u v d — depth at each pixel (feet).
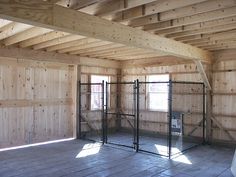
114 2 10.34
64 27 9.84
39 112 22.25
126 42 12.63
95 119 26.68
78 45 19.19
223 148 20.56
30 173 14.20
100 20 11.30
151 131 25.73
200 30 14.23
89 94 26.20
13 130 20.52
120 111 28.37
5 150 19.39
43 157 17.51
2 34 15.31
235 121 20.68
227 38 16.07
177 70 24.14
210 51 21.44
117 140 23.58
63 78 24.08
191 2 9.42
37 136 22.09
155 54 23.56
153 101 25.82
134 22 12.76
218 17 11.17
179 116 22.52
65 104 24.29
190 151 19.49
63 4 10.35
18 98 20.80
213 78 21.83
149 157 17.70
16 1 8.43
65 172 14.40
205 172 14.64
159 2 10.32
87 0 9.39
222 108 21.38
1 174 14.02
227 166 15.79
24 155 17.99
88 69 25.91
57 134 23.61
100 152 19.02
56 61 22.43
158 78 25.64
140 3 9.45
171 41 16.12
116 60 28.17
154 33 14.61
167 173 14.40
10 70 20.29
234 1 9.55
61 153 18.62
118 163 16.24
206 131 22.02
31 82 21.63
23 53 20.20
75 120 24.52
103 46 19.65
